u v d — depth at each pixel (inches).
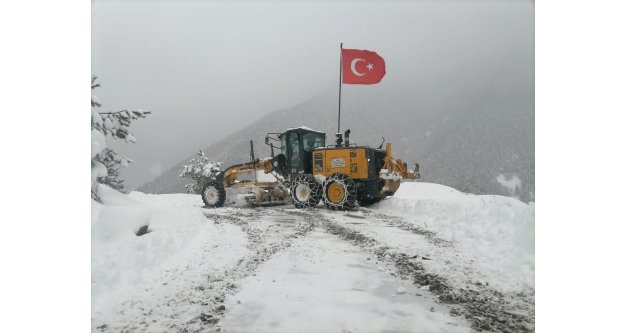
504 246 187.2
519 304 123.0
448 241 213.5
